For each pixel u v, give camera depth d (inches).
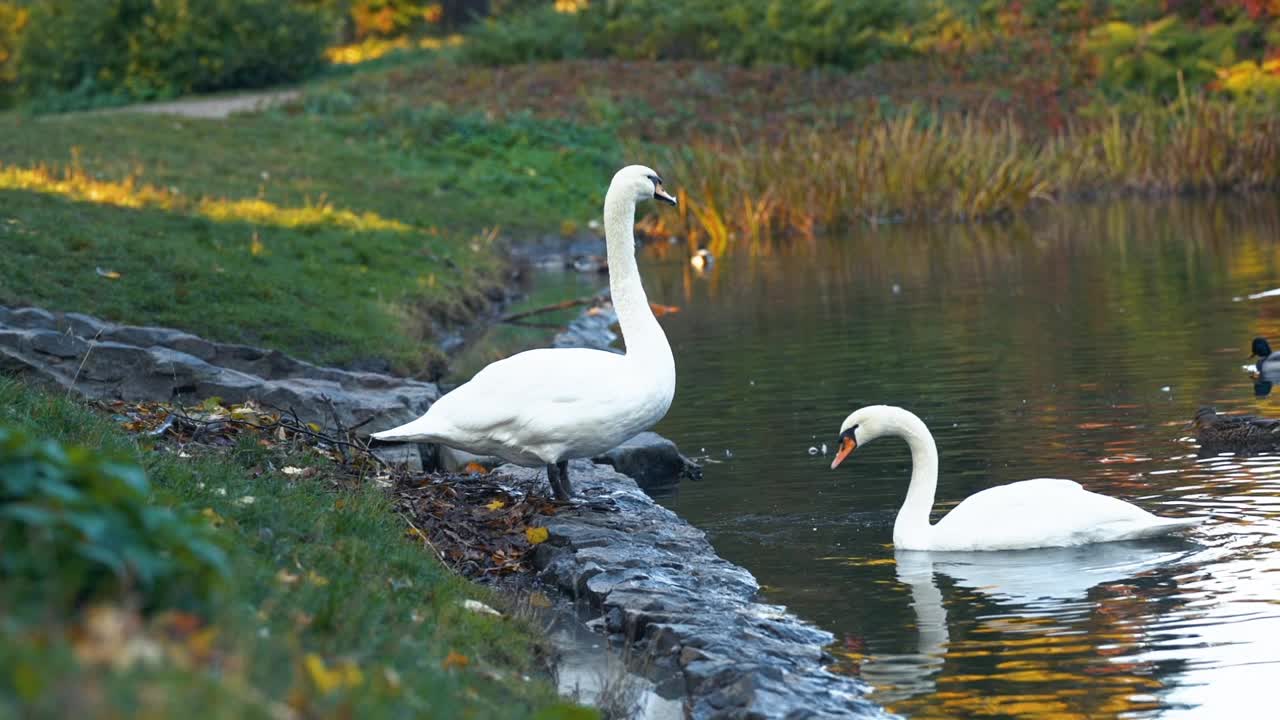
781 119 1760.6
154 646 154.6
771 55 1973.4
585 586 342.3
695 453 505.0
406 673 213.2
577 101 1779.0
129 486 186.4
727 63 1975.9
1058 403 543.5
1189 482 419.5
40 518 167.6
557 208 1422.2
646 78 1898.4
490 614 299.1
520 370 392.5
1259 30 1902.1
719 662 284.0
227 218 903.1
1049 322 751.7
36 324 522.9
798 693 269.3
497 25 2116.1
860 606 331.9
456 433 392.8
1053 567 355.6
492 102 1754.4
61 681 141.1
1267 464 433.1
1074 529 371.2
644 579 340.2
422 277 899.4
